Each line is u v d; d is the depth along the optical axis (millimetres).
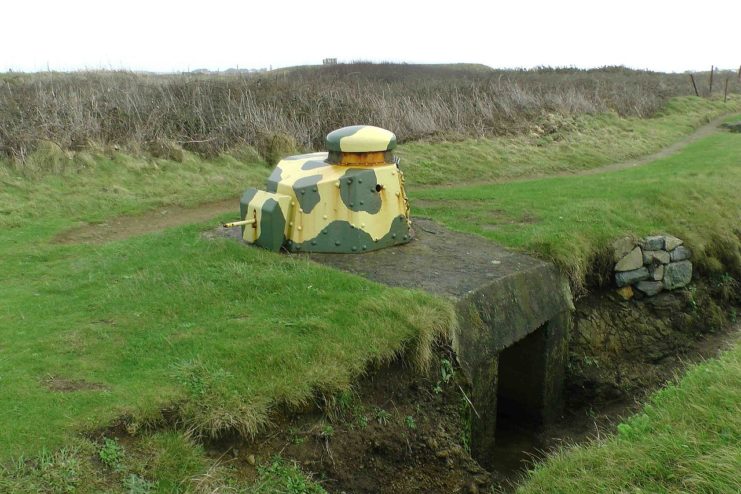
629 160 14961
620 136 17344
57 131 11547
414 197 9664
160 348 4430
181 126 12859
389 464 4383
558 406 6605
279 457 3908
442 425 4793
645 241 7543
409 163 12547
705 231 8312
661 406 4594
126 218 9133
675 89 29031
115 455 3443
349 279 5602
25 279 6230
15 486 3105
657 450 3842
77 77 18078
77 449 3381
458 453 4727
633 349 7141
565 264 6750
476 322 5406
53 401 3732
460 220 8133
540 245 6879
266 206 6383
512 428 6516
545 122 17219
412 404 4715
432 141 14453
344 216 6461
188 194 10289
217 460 3699
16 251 7195
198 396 3895
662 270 7637
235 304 5180
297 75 23547
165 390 3885
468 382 5082
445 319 5066
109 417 3615
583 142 15797
